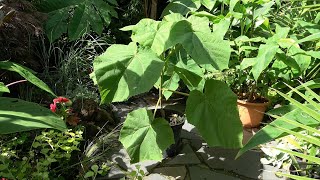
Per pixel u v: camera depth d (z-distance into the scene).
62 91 1.75
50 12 1.96
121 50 1.11
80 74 1.89
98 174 1.34
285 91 1.70
